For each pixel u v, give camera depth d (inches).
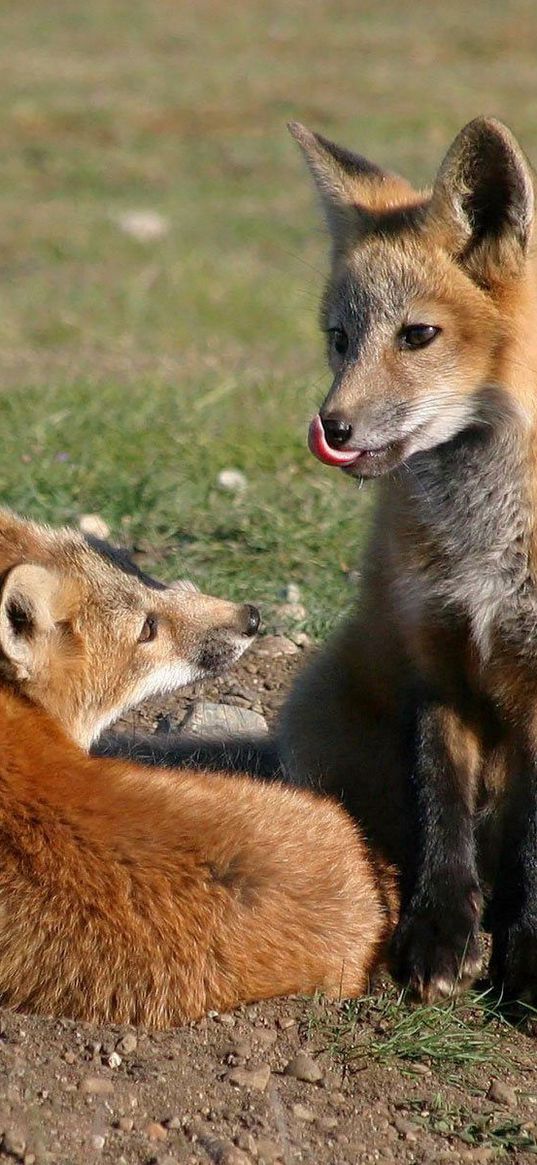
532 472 388.5
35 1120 288.2
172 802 338.0
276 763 462.3
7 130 1750.7
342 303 417.4
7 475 671.1
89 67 2055.9
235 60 2116.1
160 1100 299.4
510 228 387.5
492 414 396.2
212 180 1625.2
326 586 591.2
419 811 387.2
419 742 393.7
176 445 730.8
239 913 326.0
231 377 906.7
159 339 1084.5
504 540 388.2
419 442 399.2
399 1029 337.1
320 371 979.3
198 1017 325.4
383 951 368.2
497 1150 302.5
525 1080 331.6
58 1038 312.8
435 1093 319.3
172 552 617.9
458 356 395.5
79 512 650.2
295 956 333.1
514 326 393.4
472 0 2471.7
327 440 397.1
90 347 1057.5
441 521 399.9
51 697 375.9
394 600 407.5
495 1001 365.7
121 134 1760.6
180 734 474.9
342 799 431.2
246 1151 288.0
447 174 394.9
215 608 431.8
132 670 408.5
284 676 537.3
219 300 1186.6
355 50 2164.1
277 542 626.8
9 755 335.3
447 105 1835.6
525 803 382.6
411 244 404.2
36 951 318.7
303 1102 308.0
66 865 317.1
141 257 1334.9
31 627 366.9
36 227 1421.0
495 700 392.2
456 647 394.9
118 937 315.6
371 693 429.1
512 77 1999.3
